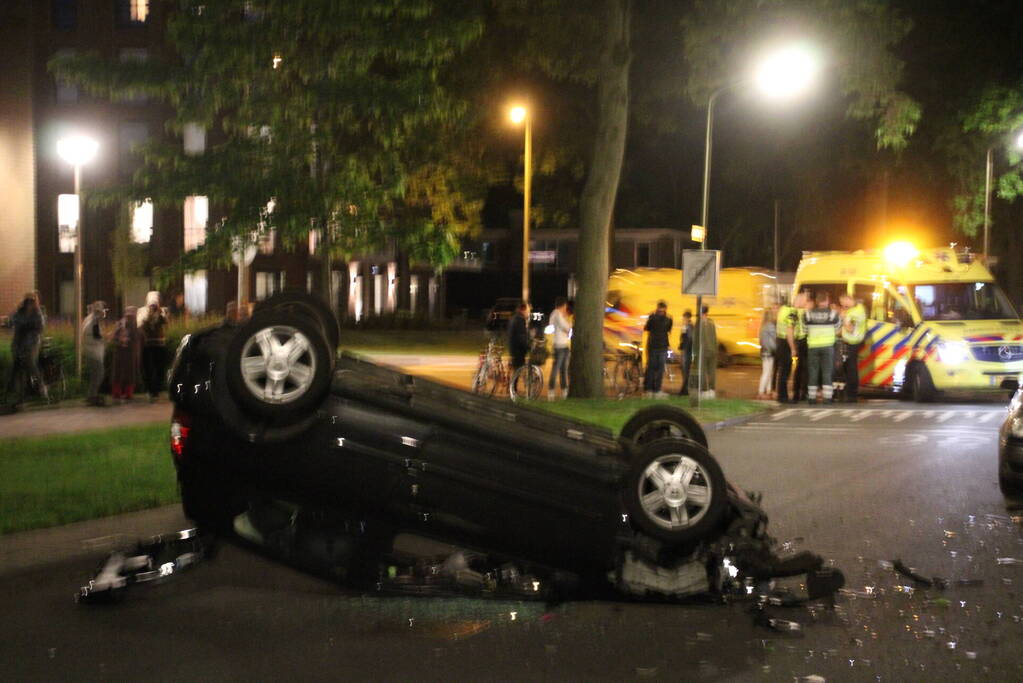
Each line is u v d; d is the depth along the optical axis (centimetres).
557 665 625
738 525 771
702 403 2181
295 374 717
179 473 742
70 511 970
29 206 5653
